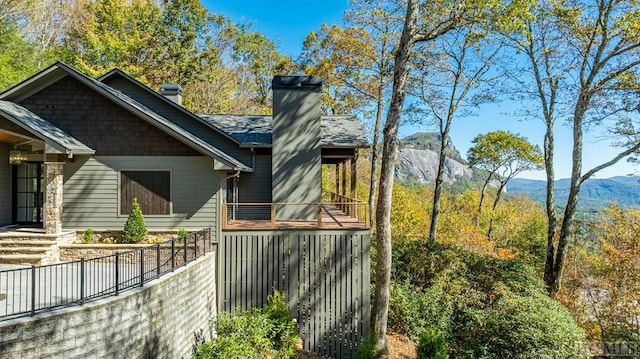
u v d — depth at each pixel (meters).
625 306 15.41
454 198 44.09
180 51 31.61
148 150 11.97
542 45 16.59
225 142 15.78
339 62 21.92
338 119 18.92
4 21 24.27
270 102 36.31
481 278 14.95
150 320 7.55
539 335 11.02
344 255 11.91
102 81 15.51
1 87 21.23
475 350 11.95
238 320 10.27
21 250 10.52
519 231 31.44
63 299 7.16
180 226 11.97
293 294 11.80
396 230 25.86
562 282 17.19
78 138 11.77
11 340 5.46
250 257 11.78
